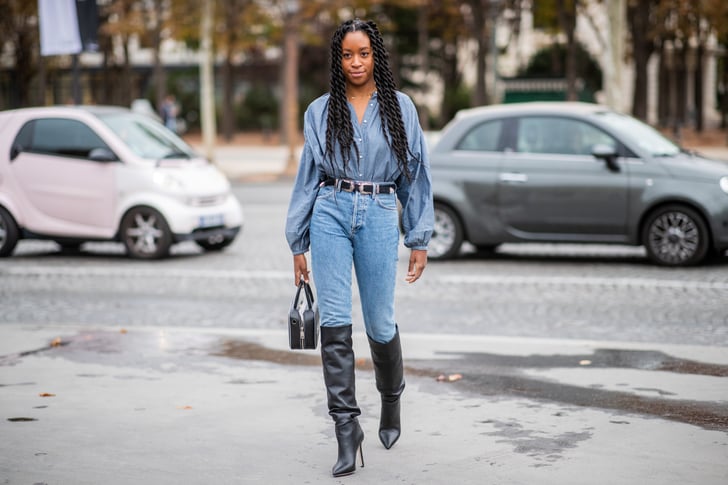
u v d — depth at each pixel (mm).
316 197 5008
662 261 12438
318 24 47094
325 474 4879
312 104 4977
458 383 6668
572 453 5152
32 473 4930
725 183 12133
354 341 8133
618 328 8812
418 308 9930
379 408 6078
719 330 8656
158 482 4793
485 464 4992
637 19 41250
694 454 5109
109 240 13852
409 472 4887
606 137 12602
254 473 4910
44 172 13977
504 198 12891
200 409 6074
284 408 6094
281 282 11703
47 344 7980
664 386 6496
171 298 10695
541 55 53844
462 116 13383
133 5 41438
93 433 5582
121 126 14141
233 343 8016
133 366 7223
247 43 43750
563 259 13453
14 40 35938
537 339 8047
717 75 61500
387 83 4883
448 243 13227
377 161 4875
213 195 14078
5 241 14078
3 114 14336
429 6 46188
